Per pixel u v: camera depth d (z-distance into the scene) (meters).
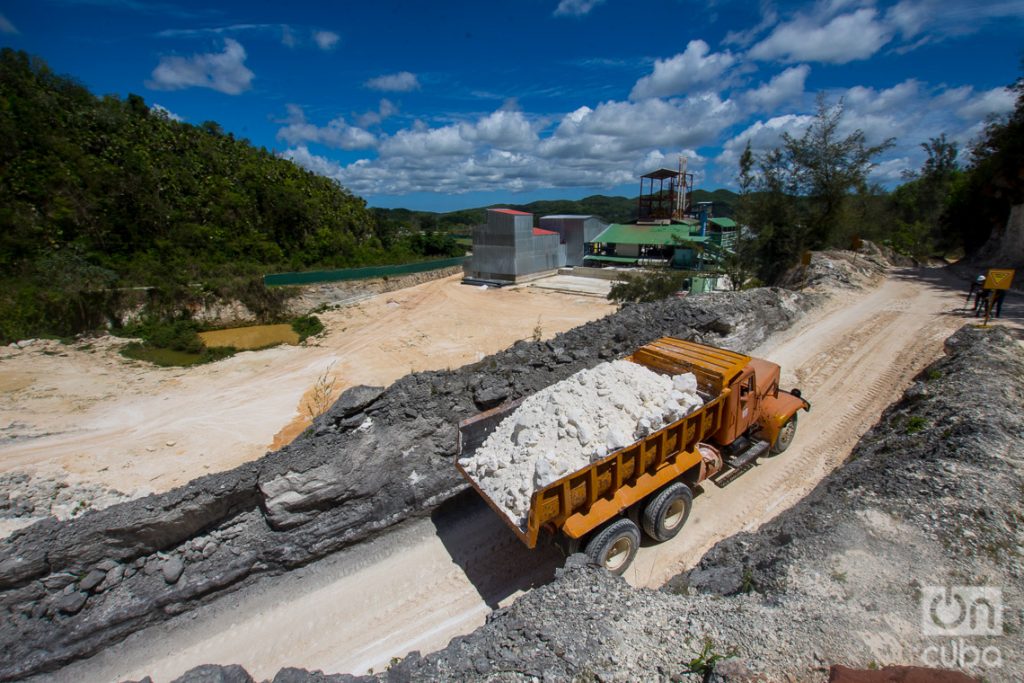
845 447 9.24
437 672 4.55
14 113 38.19
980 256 25.61
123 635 6.43
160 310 28.83
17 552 6.18
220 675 4.66
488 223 41.09
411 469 8.30
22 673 5.89
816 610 4.75
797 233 27.09
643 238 46.62
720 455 7.99
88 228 33.56
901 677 3.90
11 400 17.56
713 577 5.76
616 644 4.56
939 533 5.54
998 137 24.27
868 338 14.55
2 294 25.27
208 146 51.12
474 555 7.58
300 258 44.81
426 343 25.88
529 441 6.79
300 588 7.22
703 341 12.92
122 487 12.28
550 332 27.44
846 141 25.45
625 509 6.67
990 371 9.53
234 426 15.98
